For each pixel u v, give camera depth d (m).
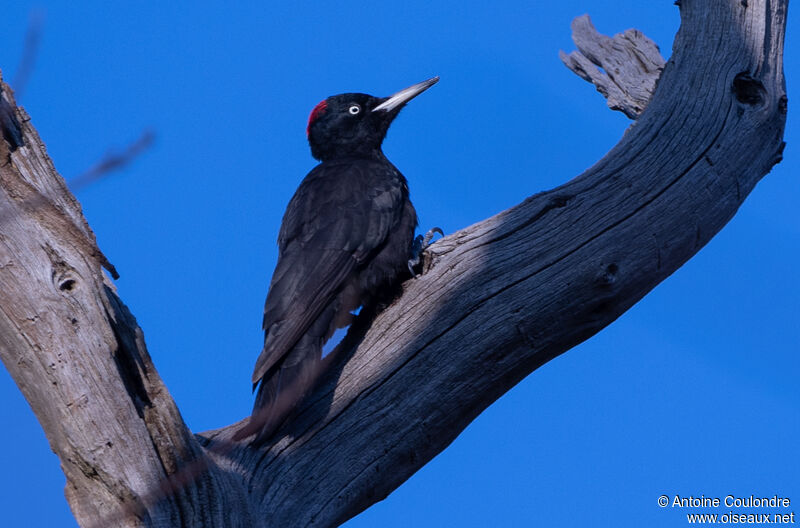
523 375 10.03
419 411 9.41
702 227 10.43
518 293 9.72
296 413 9.25
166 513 7.62
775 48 11.24
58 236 7.48
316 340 10.34
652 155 10.52
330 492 9.02
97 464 7.43
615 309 10.12
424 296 9.77
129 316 7.61
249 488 8.59
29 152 7.52
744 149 10.73
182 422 7.64
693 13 11.54
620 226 10.06
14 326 7.36
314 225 11.27
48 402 7.46
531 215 10.12
